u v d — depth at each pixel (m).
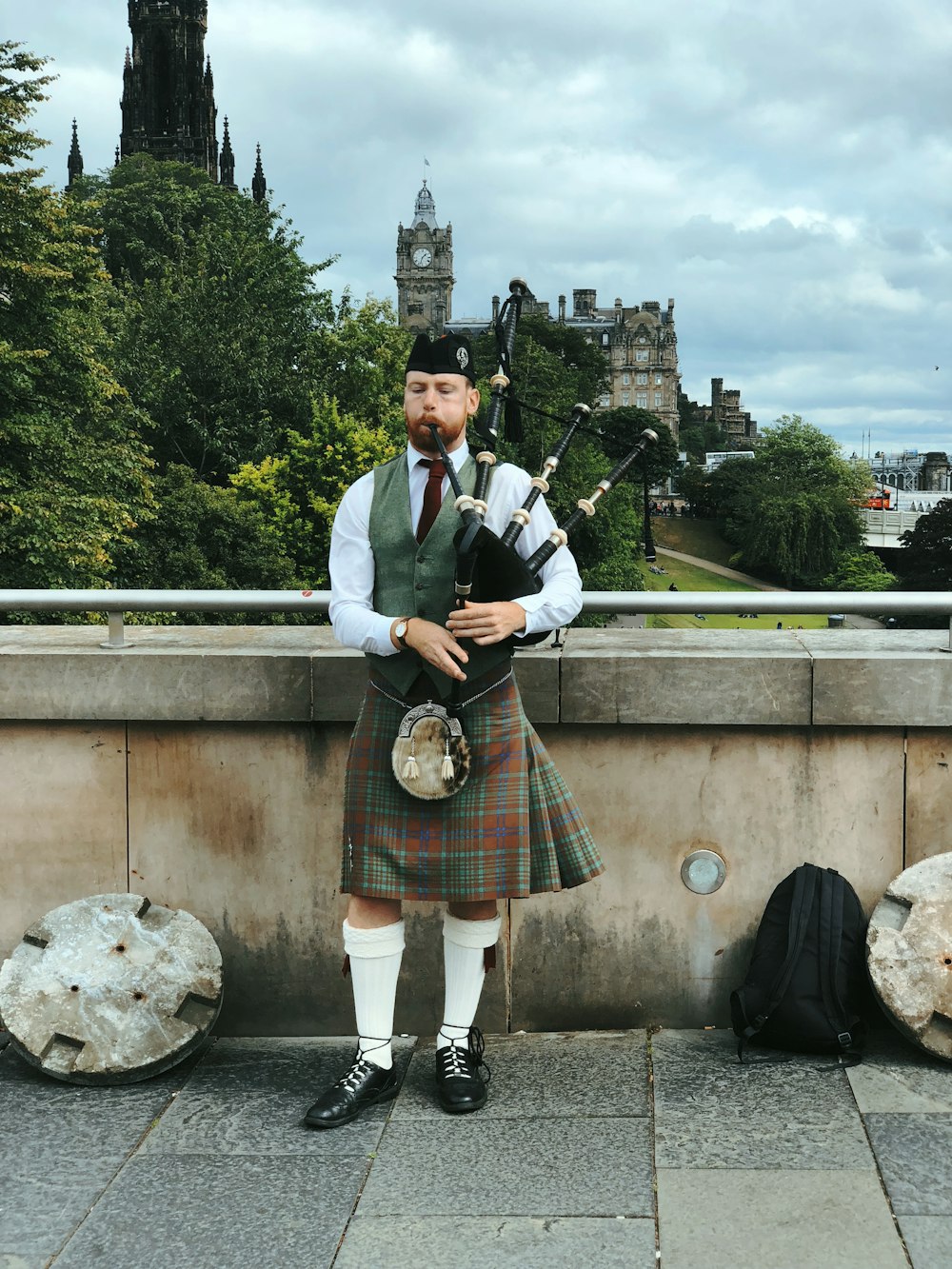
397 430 41.44
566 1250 2.23
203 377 41.81
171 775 3.28
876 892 3.17
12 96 23.03
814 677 3.07
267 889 3.29
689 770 3.19
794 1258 2.19
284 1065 3.08
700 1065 2.97
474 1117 2.76
